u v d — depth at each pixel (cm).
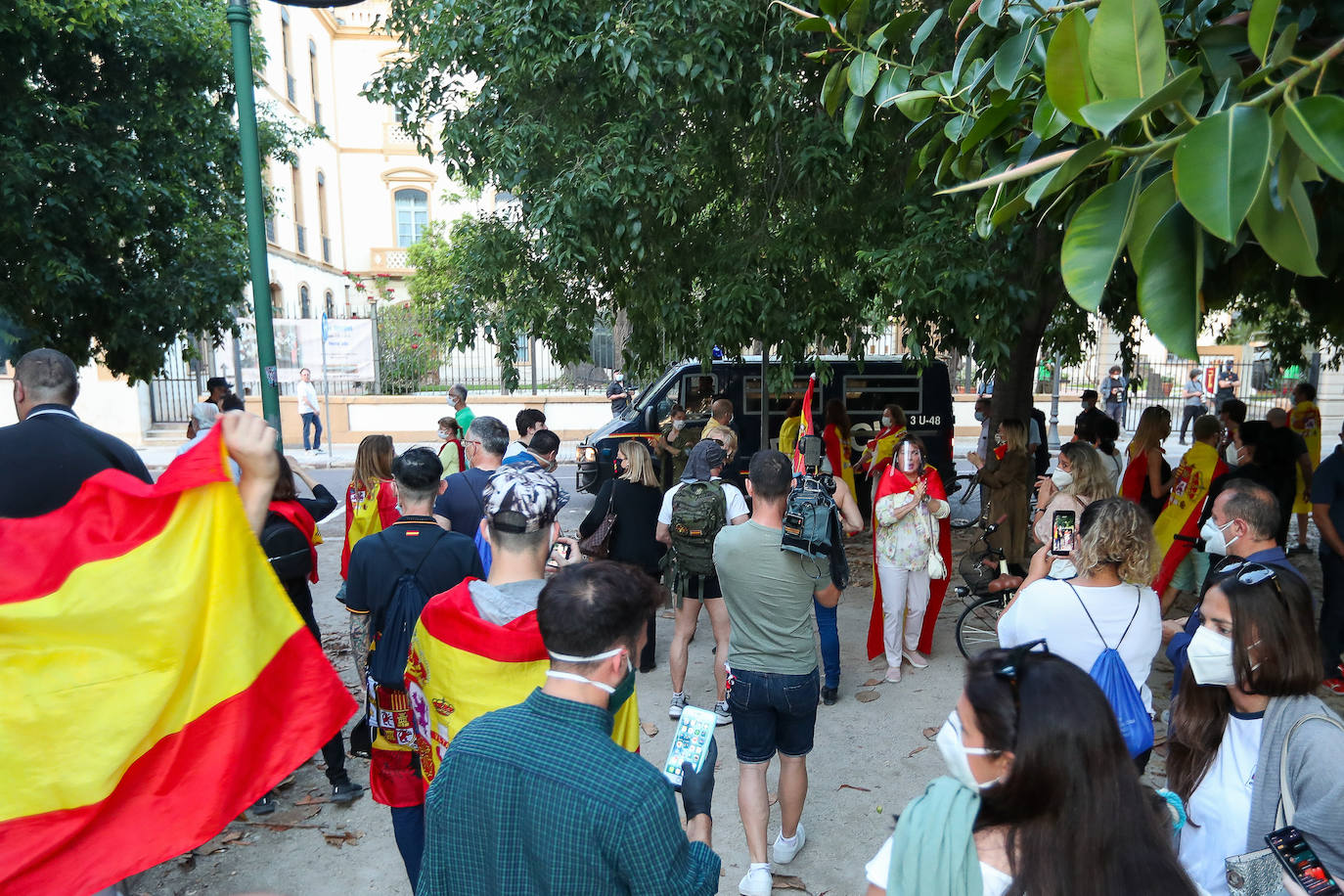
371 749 321
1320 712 209
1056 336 930
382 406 2069
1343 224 305
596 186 581
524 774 166
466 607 253
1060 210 314
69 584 184
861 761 469
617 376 1947
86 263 792
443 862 172
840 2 352
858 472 1040
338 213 3350
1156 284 190
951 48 566
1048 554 404
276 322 2130
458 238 775
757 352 1187
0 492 279
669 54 594
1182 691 244
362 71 3362
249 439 198
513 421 2067
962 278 539
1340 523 509
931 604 610
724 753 482
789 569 339
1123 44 185
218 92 935
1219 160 164
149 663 189
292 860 389
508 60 599
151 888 368
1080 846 126
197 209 909
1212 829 227
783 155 693
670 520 507
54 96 771
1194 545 600
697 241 745
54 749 181
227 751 194
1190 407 1948
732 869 379
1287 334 977
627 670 183
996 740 136
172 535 194
